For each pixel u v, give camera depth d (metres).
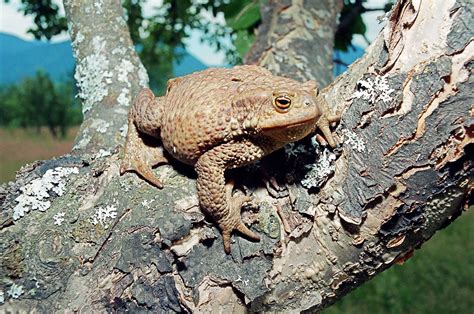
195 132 0.38
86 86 0.51
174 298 0.39
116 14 0.54
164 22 0.96
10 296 0.39
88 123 0.49
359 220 0.39
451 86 0.36
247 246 0.39
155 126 0.41
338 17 0.64
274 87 0.38
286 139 0.38
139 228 0.39
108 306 0.39
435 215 0.39
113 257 0.39
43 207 0.40
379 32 0.40
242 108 0.37
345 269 0.41
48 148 3.67
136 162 0.41
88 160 0.42
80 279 0.39
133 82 0.52
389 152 0.38
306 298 0.42
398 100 0.37
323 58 0.60
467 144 0.37
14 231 0.40
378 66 0.38
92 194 0.41
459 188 0.38
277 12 0.62
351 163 0.39
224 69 0.41
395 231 0.39
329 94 0.40
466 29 0.36
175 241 0.39
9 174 2.60
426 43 0.37
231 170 0.40
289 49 0.59
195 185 0.40
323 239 0.40
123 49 0.53
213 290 0.39
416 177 0.38
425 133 0.37
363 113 0.38
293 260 0.40
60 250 0.39
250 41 0.68
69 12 0.54
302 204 0.39
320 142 0.39
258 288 0.39
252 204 0.39
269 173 0.40
